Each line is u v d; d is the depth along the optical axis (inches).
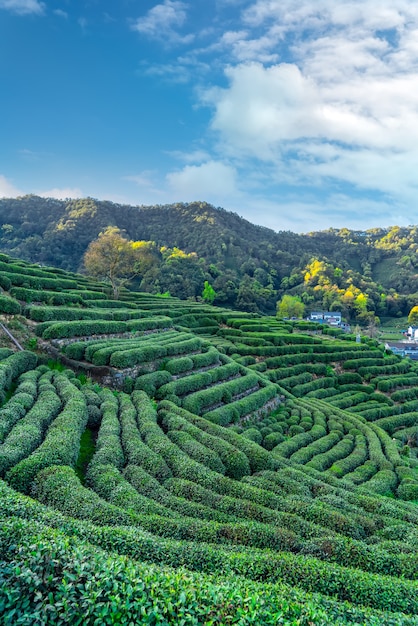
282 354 2267.5
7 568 311.7
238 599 327.3
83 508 518.6
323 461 1148.5
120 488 603.5
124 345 1323.8
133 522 505.7
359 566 501.7
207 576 370.6
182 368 1405.0
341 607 367.6
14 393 914.7
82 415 832.3
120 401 1052.5
